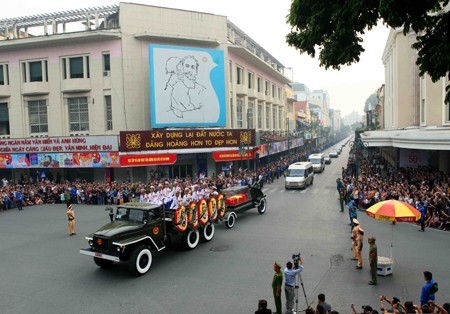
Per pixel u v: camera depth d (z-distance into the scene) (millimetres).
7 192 26828
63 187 29062
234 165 41281
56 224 20906
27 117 35875
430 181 24750
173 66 33500
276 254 14602
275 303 9898
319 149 88125
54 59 34656
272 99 59406
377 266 12125
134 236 12898
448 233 17094
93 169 33312
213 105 35562
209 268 13258
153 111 32844
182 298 10852
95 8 33688
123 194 27031
